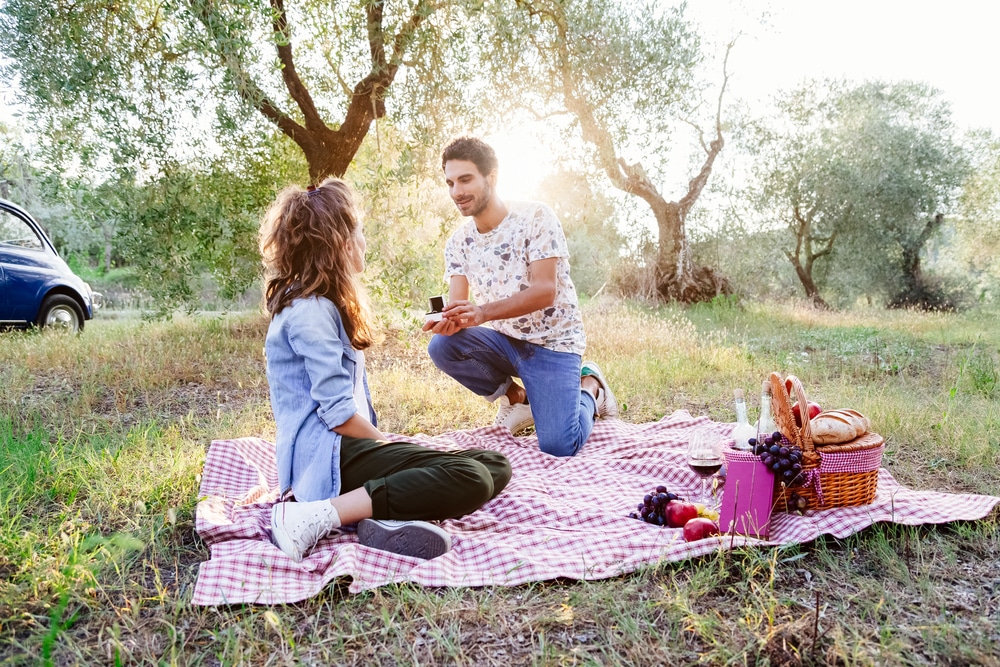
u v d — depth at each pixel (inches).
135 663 75.1
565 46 326.0
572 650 76.1
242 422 177.9
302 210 106.7
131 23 290.0
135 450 147.6
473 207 152.6
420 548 96.9
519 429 172.9
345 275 108.9
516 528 112.3
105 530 108.7
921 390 222.1
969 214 676.1
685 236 583.8
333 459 103.2
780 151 633.6
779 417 109.7
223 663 73.0
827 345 338.3
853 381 243.6
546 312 157.4
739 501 103.0
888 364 269.6
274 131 340.5
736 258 652.1
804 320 493.0
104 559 94.0
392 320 305.0
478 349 163.2
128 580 93.2
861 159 615.5
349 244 110.4
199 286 331.9
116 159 282.7
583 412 161.5
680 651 76.5
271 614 74.4
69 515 111.8
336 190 110.6
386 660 75.9
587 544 102.6
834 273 673.0
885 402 188.4
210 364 258.2
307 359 103.8
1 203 324.8
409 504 102.1
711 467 116.3
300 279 107.7
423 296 298.4
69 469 129.3
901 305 636.7
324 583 88.2
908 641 77.4
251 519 111.0
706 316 504.7
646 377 238.1
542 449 157.1
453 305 145.7
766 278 666.8
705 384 235.5
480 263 161.9
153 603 87.5
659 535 106.1
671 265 580.1
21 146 301.3
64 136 295.9
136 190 305.4
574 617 83.3
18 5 275.4
